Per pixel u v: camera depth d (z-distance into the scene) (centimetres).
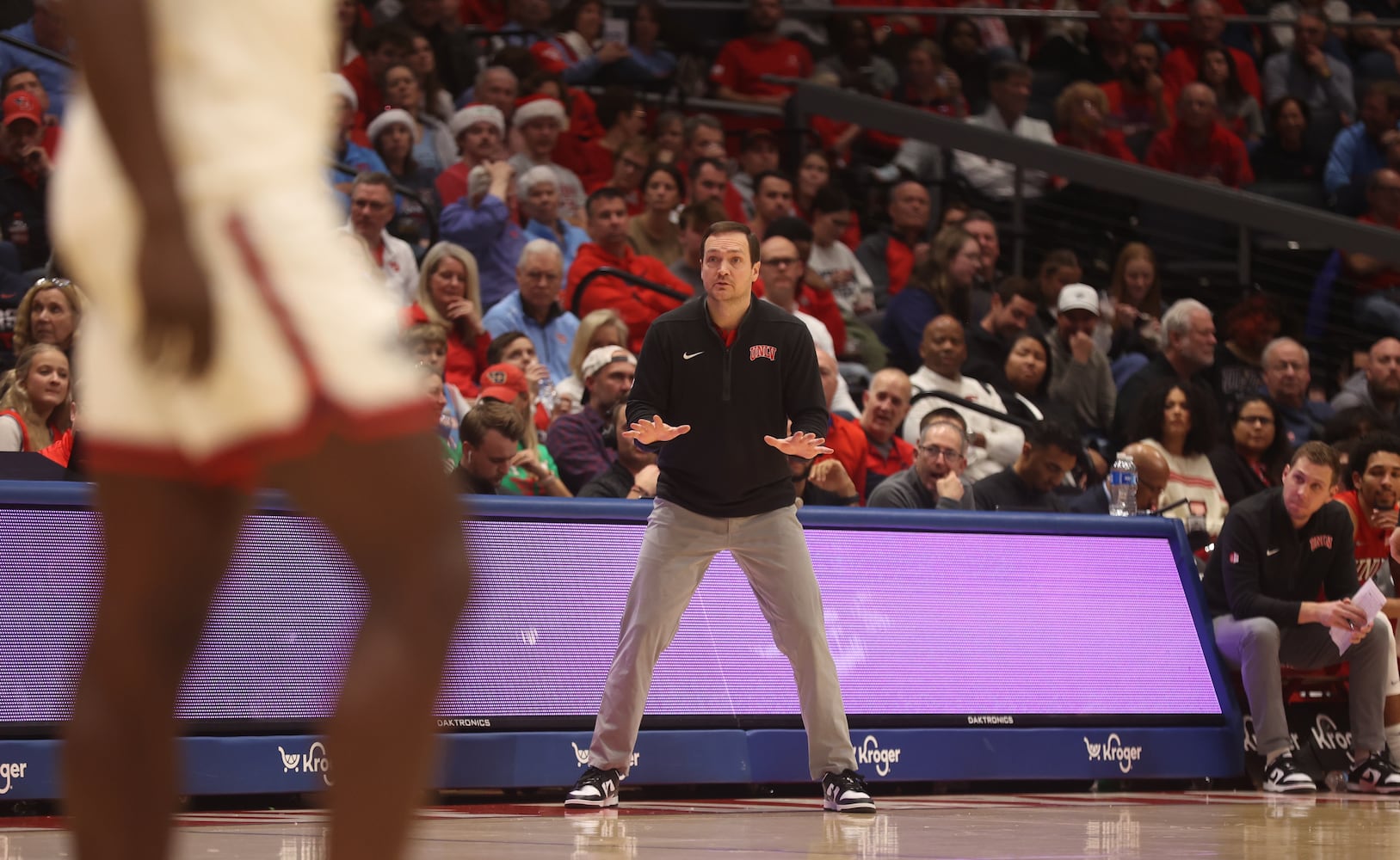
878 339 1942
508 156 2038
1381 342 1923
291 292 270
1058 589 1241
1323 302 2150
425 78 2023
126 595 284
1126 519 1285
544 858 697
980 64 2564
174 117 273
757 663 1147
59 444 1127
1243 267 2136
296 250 272
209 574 291
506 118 2067
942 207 2205
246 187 273
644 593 1012
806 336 1026
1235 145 2472
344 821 264
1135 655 1249
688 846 761
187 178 270
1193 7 2641
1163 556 1291
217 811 979
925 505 1330
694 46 2495
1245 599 1271
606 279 1700
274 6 282
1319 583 1313
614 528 1138
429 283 1551
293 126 283
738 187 2198
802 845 771
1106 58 2625
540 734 1069
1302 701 1309
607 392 1373
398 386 275
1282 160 2605
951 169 2245
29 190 1594
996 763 1171
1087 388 1792
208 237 268
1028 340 1739
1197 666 1266
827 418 1027
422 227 1844
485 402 1204
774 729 1130
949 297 1911
